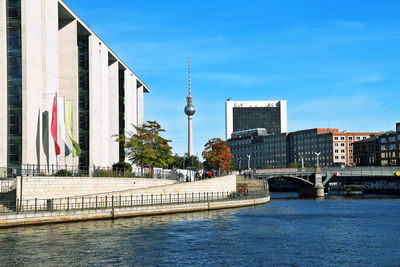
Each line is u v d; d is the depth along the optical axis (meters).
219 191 78.12
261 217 56.84
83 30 75.56
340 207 78.25
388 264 29.66
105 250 32.59
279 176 127.81
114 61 92.56
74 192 52.38
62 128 63.28
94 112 77.25
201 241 37.34
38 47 61.22
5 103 57.22
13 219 40.69
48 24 63.81
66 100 71.69
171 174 88.81
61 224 43.84
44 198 47.78
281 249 34.44
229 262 29.83
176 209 58.78
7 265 27.78
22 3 57.72
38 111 60.78
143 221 48.78
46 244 33.91
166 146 87.12
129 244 35.06
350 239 39.47
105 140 83.94
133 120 104.31
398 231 44.81
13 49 57.69
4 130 56.81
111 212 49.62
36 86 60.38
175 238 38.44
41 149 61.25
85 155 74.94
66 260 29.33
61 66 72.06
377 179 162.88
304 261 30.39
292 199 108.19
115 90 91.88
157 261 29.77
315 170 125.94
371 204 87.38
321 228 46.81
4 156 56.62
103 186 57.91
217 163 127.06
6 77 57.56
